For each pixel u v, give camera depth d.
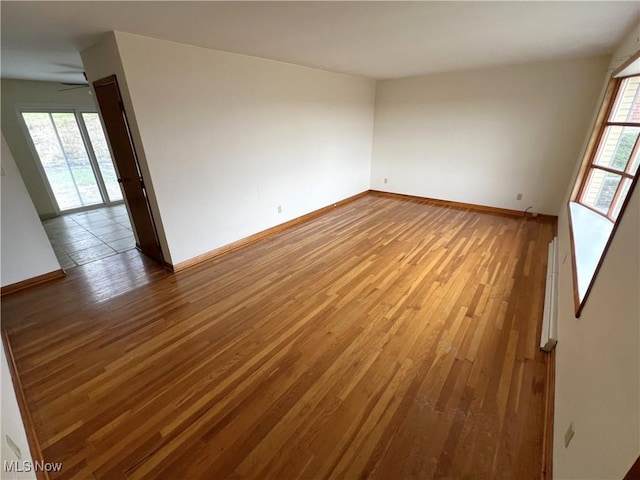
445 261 3.33
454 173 5.39
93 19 2.06
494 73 4.52
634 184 1.26
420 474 1.35
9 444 1.06
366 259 3.42
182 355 2.05
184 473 1.37
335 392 1.76
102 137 5.78
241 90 3.41
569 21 2.32
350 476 1.35
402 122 5.67
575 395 1.29
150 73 2.63
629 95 2.97
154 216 3.07
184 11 1.99
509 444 1.47
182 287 2.90
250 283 2.95
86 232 4.46
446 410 1.64
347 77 4.97
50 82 4.97
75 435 1.54
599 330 1.23
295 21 2.23
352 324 2.33
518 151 4.68
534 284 2.85
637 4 1.96
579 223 2.91
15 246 2.79
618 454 0.80
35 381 1.85
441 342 2.13
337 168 5.38
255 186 3.91
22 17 1.94
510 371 1.89
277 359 2.00
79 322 2.40
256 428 1.56
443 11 2.08
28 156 4.93
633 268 1.04
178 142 2.97
